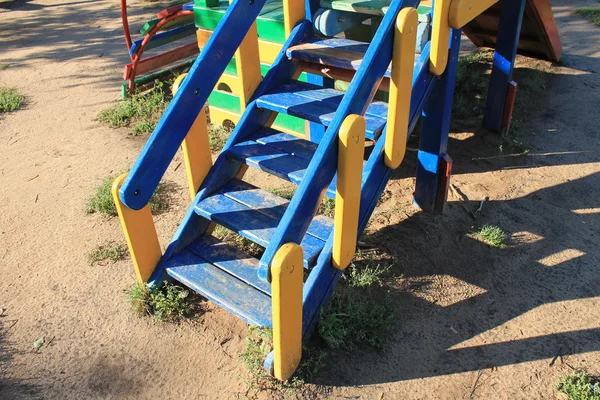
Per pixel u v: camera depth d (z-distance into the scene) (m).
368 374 2.80
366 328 3.00
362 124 2.44
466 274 3.45
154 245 3.19
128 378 2.83
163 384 2.79
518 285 3.35
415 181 4.25
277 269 2.23
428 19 3.41
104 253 3.70
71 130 5.54
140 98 6.04
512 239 3.75
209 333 3.08
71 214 4.17
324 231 3.10
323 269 2.87
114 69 7.28
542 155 4.78
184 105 2.86
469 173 4.54
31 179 4.66
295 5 3.68
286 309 2.40
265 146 3.37
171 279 3.32
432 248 3.66
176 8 5.88
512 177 4.47
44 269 3.61
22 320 3.20
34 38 8.89
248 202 3.24
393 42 2.66
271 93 3.47
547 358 2.85
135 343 3.03
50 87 6.71
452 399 2.66
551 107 5.64
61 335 3.09
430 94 3.53
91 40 8.64
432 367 2.83
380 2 3.58
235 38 3.07
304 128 4.80
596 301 3.21
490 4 3.49
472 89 6.04
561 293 3.28
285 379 2.70
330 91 3.46
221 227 3.79
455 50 3.36
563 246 3.67
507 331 3.03
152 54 8.16
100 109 6.00
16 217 4.15
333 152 2.43
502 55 4.73
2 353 2.98
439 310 3.18
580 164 4.62
